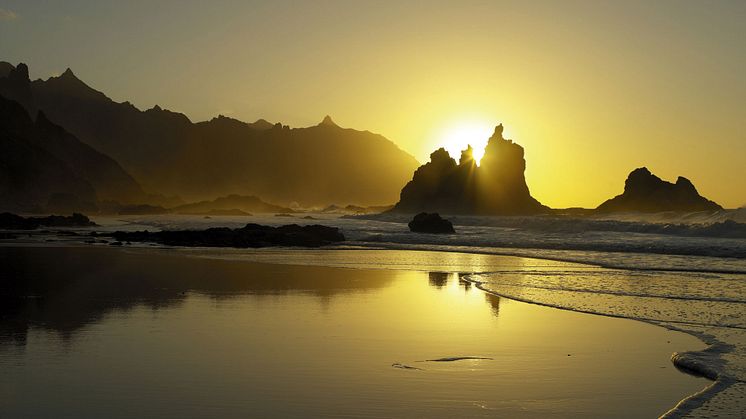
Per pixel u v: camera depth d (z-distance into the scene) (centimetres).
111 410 1036
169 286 2505
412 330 1689
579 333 1666
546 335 1642
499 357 1409
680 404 1079
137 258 3772
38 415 1011
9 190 17475
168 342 1518
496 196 15725
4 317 1814
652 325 1781
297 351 1442
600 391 1165
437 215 7038
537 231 7150
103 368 1279
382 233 6981
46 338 1549
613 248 4459
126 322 1753
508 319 1859
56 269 3092
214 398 1102
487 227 8731
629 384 1210
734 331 1697
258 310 1975
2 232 6938
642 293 2398
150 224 10419
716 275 2991
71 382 1184
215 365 1311
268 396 1116
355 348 1478
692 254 4075
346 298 2244
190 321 1780
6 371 1257
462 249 4750
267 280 2742
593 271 3177
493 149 16025
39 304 2042
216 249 4709
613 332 1680
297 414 1029
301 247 5038
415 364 1343
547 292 2425
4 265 3269
